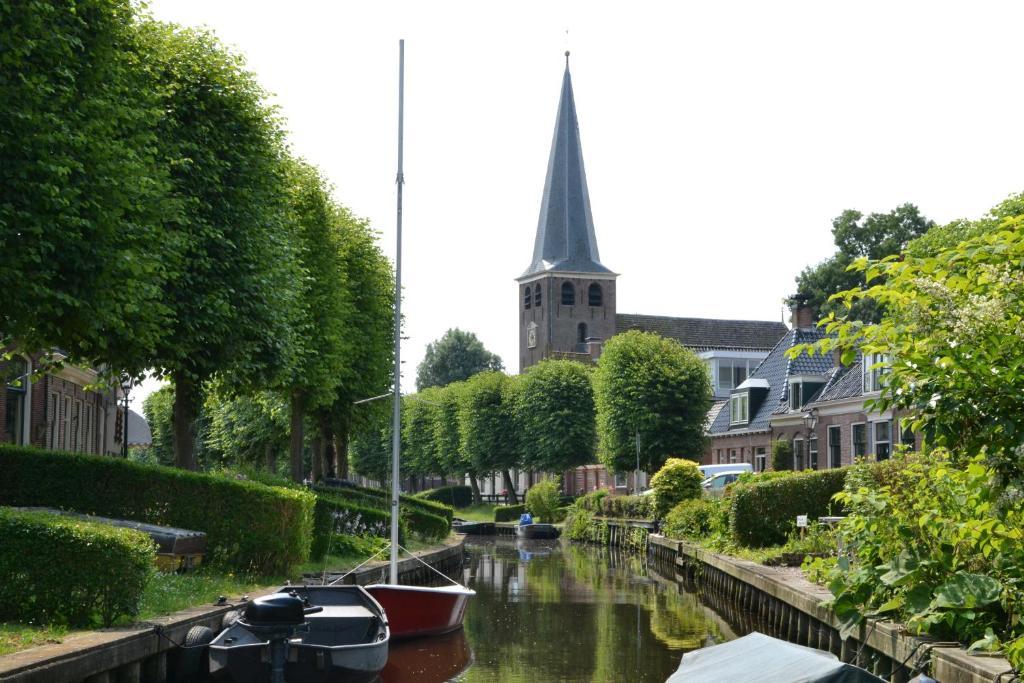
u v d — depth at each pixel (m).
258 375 22.22
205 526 18.25
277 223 22.83
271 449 53.06
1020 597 10.38
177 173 20.31
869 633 12.38
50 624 11.93
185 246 18.38
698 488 37.75
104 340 14.96
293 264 23.22
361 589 14.88
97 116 14.83
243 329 21.14
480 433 68.12
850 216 62.25
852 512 13.77
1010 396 7.69
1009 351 7.75
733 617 20.31
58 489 18.12
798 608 16.30
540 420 61.69
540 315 96.50
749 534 24.64
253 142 21.64
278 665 9.55
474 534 59.88
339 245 32.94
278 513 18.62
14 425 25.62
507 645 16.97
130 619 12.70
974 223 34.06
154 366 20.28
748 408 50.62
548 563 35.72
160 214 16.34
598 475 66.88
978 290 7.98
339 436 41.34
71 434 32.03
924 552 11.80
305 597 14.68
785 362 50.59
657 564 34.88
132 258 14.62
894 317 8.31
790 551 22.27
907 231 61.00
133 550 12.45
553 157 96.75
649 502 40.31
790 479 24.75
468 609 21.84
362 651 11.92
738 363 77.94
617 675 14.34
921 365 7.91
